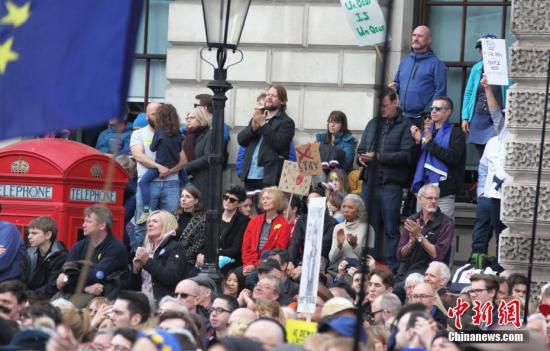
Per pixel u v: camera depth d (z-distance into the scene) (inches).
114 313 1355.8
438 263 1557.6
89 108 975.0
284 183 1903.3
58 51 983.6
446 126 1973.4
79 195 1924.2
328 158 2098.9
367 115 2236.7
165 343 986.7
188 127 2149.4
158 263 1758.1
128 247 2092.8
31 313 1294.3
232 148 2284.7
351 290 1593.3
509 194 1684.3
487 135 2060.8
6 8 996.6
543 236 1679.4
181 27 2337.6
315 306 1409.9
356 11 2042.3
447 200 1968.5
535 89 1684.3
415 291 1473.9
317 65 2265.0
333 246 1844.2
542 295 1472.7
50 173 1904.5
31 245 1828.2
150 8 2400.3
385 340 1268.5
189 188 1897.1
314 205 1428.4
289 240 1883.6
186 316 1217.4
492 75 1883.6
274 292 1542.8
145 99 2404.0
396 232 1984.5
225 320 1473.9
